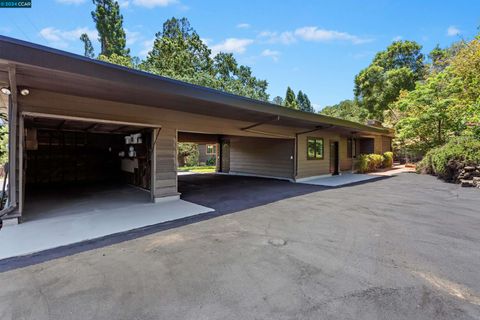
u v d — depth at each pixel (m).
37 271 2.54
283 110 6.75
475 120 9.09
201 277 2.40
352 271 2.50
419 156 16.06
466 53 10.77
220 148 13.80
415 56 24.94
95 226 4.06
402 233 3.63
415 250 3.02
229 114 6.66
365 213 4.79
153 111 5.84
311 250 3.04
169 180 6.18
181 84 4.33
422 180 9.62
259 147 11.66
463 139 9.23
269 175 11.17
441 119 11.82
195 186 8.64
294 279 2.35
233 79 26.16
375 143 14.88
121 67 3.54
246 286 2.24
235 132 7.77
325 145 11.66
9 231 3.79
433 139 12.41
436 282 2.29
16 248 3.14
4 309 1.92
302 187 8.26
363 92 25.59
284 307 1.94
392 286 2.23
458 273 2.46
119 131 8.05
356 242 3.29
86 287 2.23
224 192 7.33
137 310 1.92
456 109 11.02
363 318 1.81
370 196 6.53
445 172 9.10
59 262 2.75
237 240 3.39
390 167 15.54
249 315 1.86
